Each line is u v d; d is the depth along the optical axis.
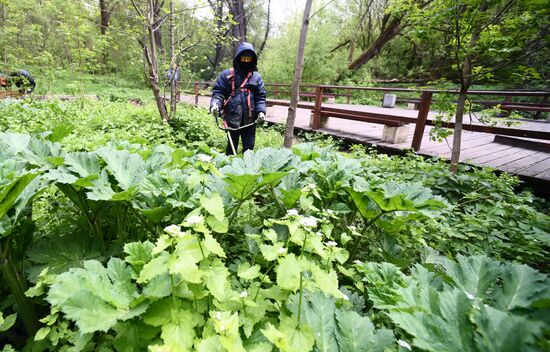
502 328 0.83
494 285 1.26
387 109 13.55
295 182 2.16
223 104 4.32
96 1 9.20
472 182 3.67
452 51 3.96
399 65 25.30
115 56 19.09
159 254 1.30
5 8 9.34
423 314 0.94
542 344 0.77
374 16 22.45
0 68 9.35
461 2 3.11
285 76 20.34
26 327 1.44
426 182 3.75
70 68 9.78
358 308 1.53
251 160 2.09
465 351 0.86
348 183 2.06
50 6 8.70
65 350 1.18
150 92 16.95
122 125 6.18
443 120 4.39
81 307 1.01
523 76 3.64
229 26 7.11
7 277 1.32
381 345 1.13
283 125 8.43
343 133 7.58
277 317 1.36
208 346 0.95
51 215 2.19
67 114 6.25
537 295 1.12
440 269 2.08
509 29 3.42
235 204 1.86
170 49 7.34
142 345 1.12
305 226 1.27
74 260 1.58
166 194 1.60
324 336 1.17
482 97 15.36
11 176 1.31
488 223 2.77
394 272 1.52
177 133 6.40
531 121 9.89
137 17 6.39
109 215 2.06
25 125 5.01
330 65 21.23
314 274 1.21
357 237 2.11
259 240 1.60
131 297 1.17
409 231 2.36
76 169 1.64
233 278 1.54
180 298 1.20
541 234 2.67
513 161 5.44
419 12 3.68
